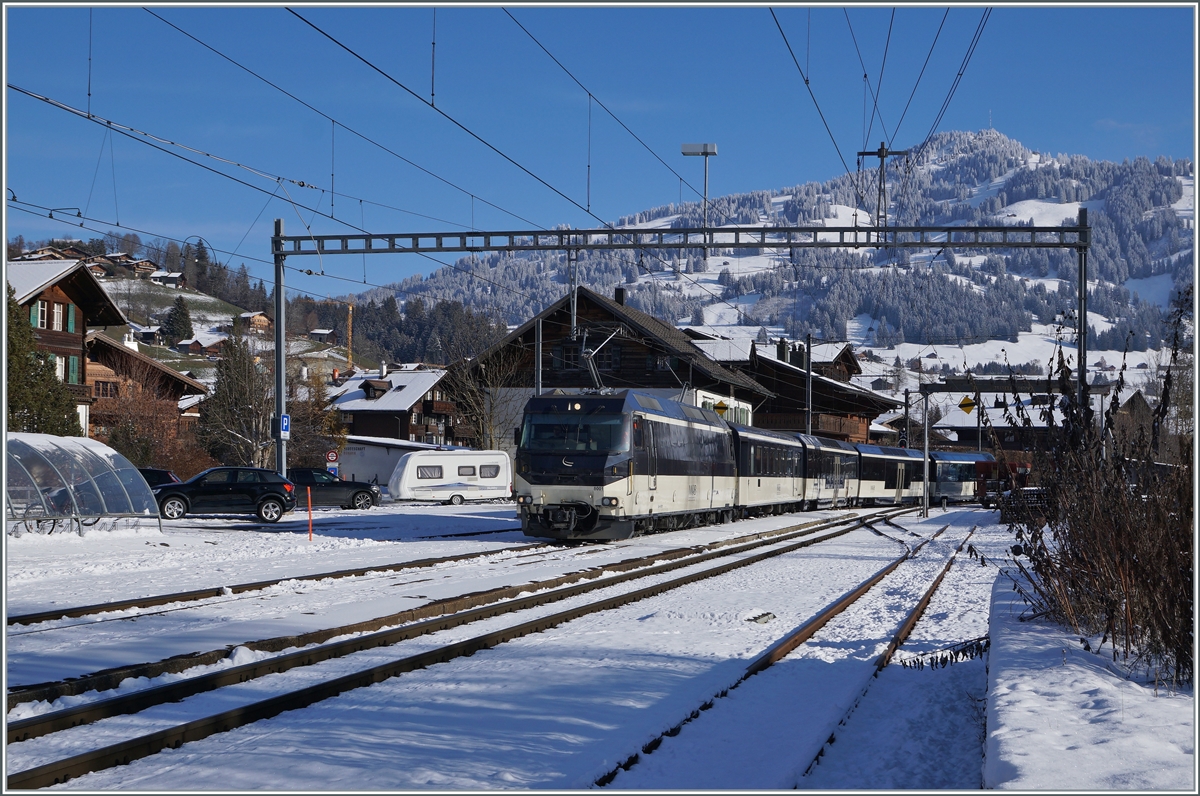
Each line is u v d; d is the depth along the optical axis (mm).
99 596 14141
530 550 22391
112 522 27719
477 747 6941
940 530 33750
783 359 75438
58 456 23219
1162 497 8211
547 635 11539
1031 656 8430
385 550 22312
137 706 7855
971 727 7891
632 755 6773
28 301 46438
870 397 75688
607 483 24062
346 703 8125
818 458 45562
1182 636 7500
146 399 53250
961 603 15570
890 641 11562
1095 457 10055
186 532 26141
